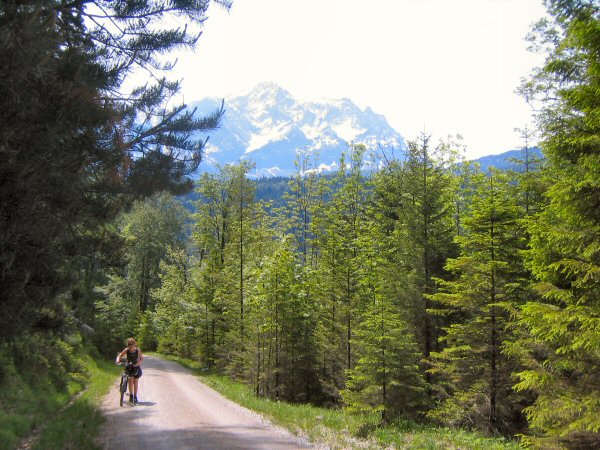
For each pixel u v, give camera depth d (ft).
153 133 38.83
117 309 148.46
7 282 24.13
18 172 23.44
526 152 66.28
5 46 21.15
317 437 32.68
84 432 31.65
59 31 33.04
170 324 160.15
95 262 42.60
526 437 30.89
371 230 90.43
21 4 23.53
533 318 29.40
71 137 29.73
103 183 35.22
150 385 70.23
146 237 190.29
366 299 66.08
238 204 130.21
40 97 25.21
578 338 26.09
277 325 74.43
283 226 137.80
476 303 46.98
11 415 34.71
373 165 107.65
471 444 32.81
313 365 77.10
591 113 25.57
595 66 24.98
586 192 26.35
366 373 46.65
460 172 99.91
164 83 38.22
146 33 37.04
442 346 61.46
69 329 33.96
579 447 28.27
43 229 25.43
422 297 60.59
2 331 25.36
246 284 104.78
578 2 39.27
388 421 42.63
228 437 31.89
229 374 96.02
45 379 50.34
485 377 45.24
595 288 27.40
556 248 30.66
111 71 33.58
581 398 27.32
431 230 64.90
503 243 46.80
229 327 116.57
